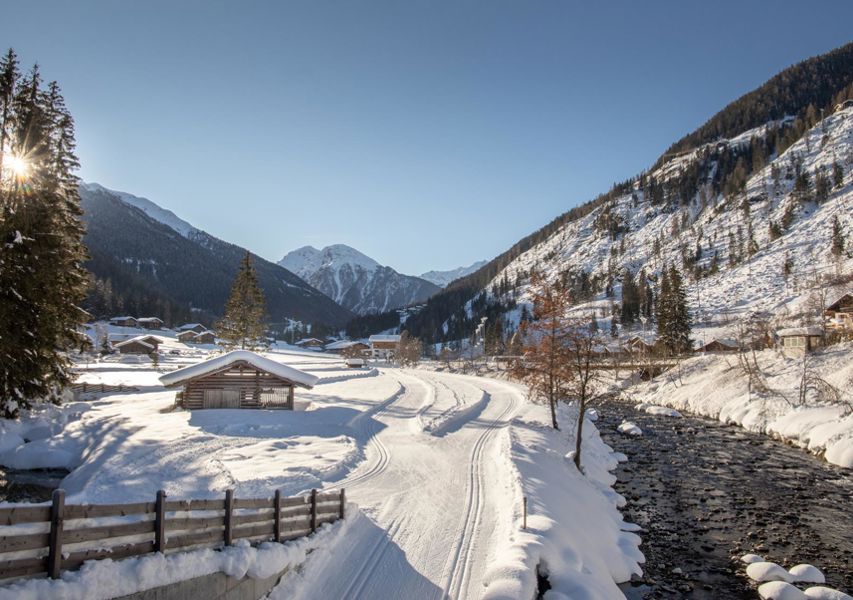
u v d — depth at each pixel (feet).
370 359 540.11
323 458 85.92
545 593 45.39
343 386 207.21
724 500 82.58
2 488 74.13
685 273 594.65
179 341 480.64
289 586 41.22
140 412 122.52
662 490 88.63
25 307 104.47
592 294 642.22
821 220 550.36
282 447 93.56
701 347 303.48
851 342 167.32
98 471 74.43
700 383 195.52
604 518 71.31
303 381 136.05
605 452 113.91
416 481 76.33
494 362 411.13
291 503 45.65
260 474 74.23
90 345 124.77
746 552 63.36
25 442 95.40
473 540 54.29
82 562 26.30
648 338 375.25
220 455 85.71
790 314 291.17
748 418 146.51
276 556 39.60
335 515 54.13
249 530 39.29
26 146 111.75
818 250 472.44
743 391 165.27
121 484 68.23
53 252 109.60
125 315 554.87
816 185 634.43
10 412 102.37
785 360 174.19
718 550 64.03
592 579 47.96
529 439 106.63
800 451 114.83
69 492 69.82
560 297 110.01
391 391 188.75
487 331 563.48
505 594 40.09
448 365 412.36
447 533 56.03
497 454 92.32
